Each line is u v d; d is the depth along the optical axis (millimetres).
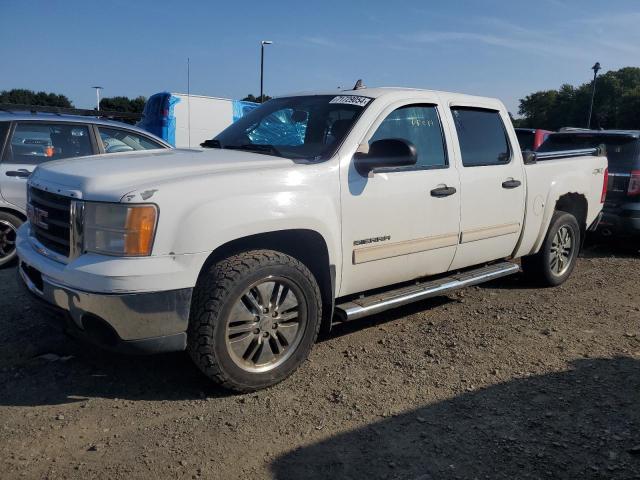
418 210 4430
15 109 7484
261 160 3867
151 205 3162
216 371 3467
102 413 3408
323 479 2852
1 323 4684
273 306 3666
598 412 3521
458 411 3527
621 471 2938
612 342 4695
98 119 7059
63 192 3398
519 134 13766
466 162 4906
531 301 5805
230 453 3041
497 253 5406
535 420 3426
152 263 3170
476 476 2895
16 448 3023
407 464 2986
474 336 4773
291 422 3359
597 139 8453
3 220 6332
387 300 4367
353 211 4008
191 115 15180
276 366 3729
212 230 3312
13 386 3688
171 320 3270
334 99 4535
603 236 8664
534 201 5625
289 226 3635
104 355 4180
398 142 3949
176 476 2842
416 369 4105
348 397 3670
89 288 3146
